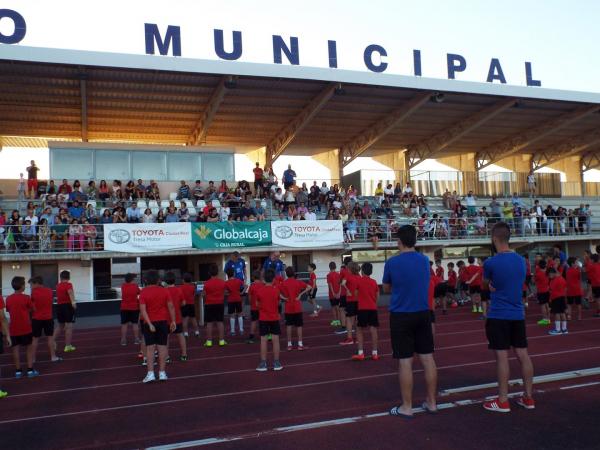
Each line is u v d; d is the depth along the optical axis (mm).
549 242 31578
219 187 27219
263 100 26406
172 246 21609
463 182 33625
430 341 6258
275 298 9891
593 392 7086
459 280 21969
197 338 14703
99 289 22016
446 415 6207
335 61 25344
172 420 6762
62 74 22031
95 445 5930
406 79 24844
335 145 34781
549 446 5145
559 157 38406
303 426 6121
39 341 15562
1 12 20578
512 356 10305
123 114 27266
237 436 5926
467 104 28562
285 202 26828
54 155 25922
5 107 25688
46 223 21016
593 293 16953
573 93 27719
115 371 10484
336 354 11336
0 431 6664
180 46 22641
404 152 36781
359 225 26266
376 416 6336
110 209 22312
